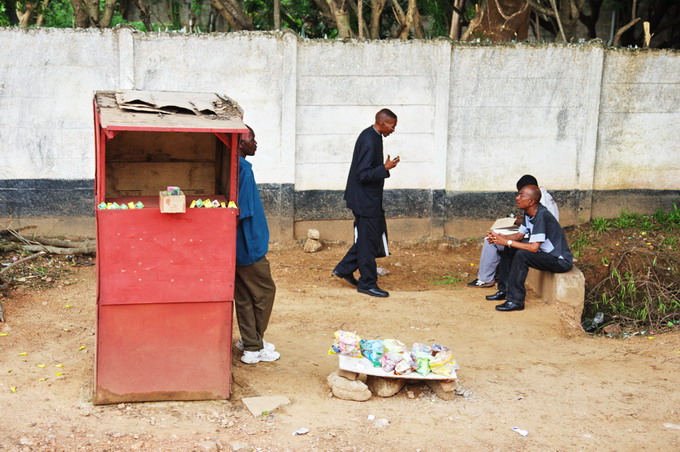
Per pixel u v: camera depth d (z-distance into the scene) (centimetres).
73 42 833
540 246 707
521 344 628
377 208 743
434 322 678
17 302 672
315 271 834
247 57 869
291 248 910
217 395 485
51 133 846
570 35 1083
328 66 888
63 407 467
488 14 1009
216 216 461
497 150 938
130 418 455
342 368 502
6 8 1159
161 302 464
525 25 1056
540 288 756
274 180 898
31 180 851
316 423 459
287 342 612
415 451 426
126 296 458
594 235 924
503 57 916
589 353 611
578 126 943
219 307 475
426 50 898
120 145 516
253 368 547
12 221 855
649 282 820
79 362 546
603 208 978
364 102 902
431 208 935
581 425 467
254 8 1225
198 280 466
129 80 848
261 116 883
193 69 863
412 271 862
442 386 501
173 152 526
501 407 493
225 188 509
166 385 477
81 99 845
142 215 451
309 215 922
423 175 930
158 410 468
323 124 901
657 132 967
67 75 838
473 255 925
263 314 550
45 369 530
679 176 982
